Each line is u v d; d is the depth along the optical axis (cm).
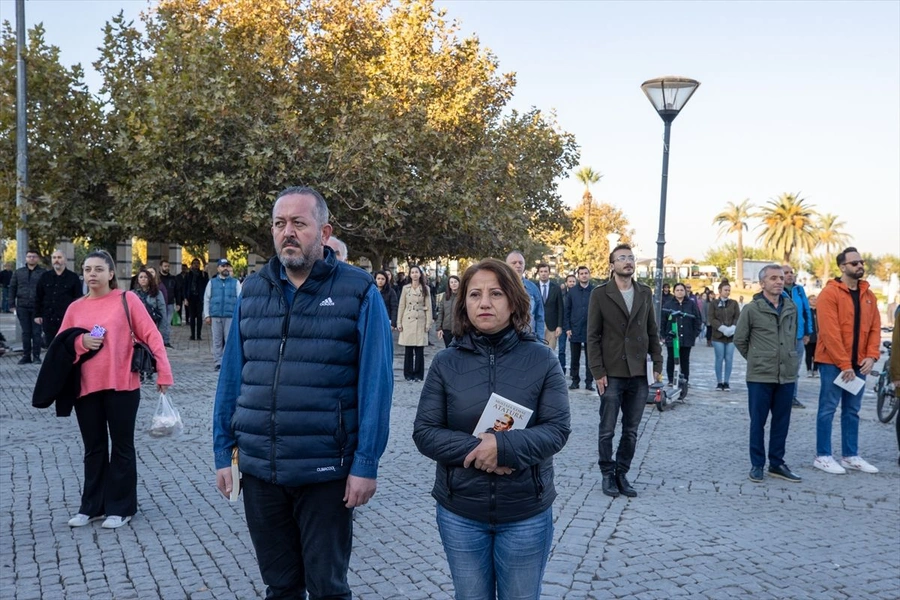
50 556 513
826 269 8706
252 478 341
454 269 4603
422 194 2052
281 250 332
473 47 3031
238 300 356
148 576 480
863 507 666
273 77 2125
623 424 688
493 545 315
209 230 2175
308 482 329
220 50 1977
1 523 581
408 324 1443
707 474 776
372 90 2336
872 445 957
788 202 8200
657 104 1206
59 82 1944
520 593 310
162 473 733
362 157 1948
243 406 341
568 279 1811
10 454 801
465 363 316
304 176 1923
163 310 1586
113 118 1959
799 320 1220
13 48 1930
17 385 1271
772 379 744
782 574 500
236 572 487
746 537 574
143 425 963
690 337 1309
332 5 2669
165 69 1955
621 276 679
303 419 329
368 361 334
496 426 304
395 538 555
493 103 3209
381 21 2897
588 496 677
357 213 2066
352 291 339
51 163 1852
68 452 811
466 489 307
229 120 1884
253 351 341
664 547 545
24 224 1820
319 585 335
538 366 314
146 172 1816
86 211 1941
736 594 466
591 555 523
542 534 311
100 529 568
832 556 537
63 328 571
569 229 3719
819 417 809
